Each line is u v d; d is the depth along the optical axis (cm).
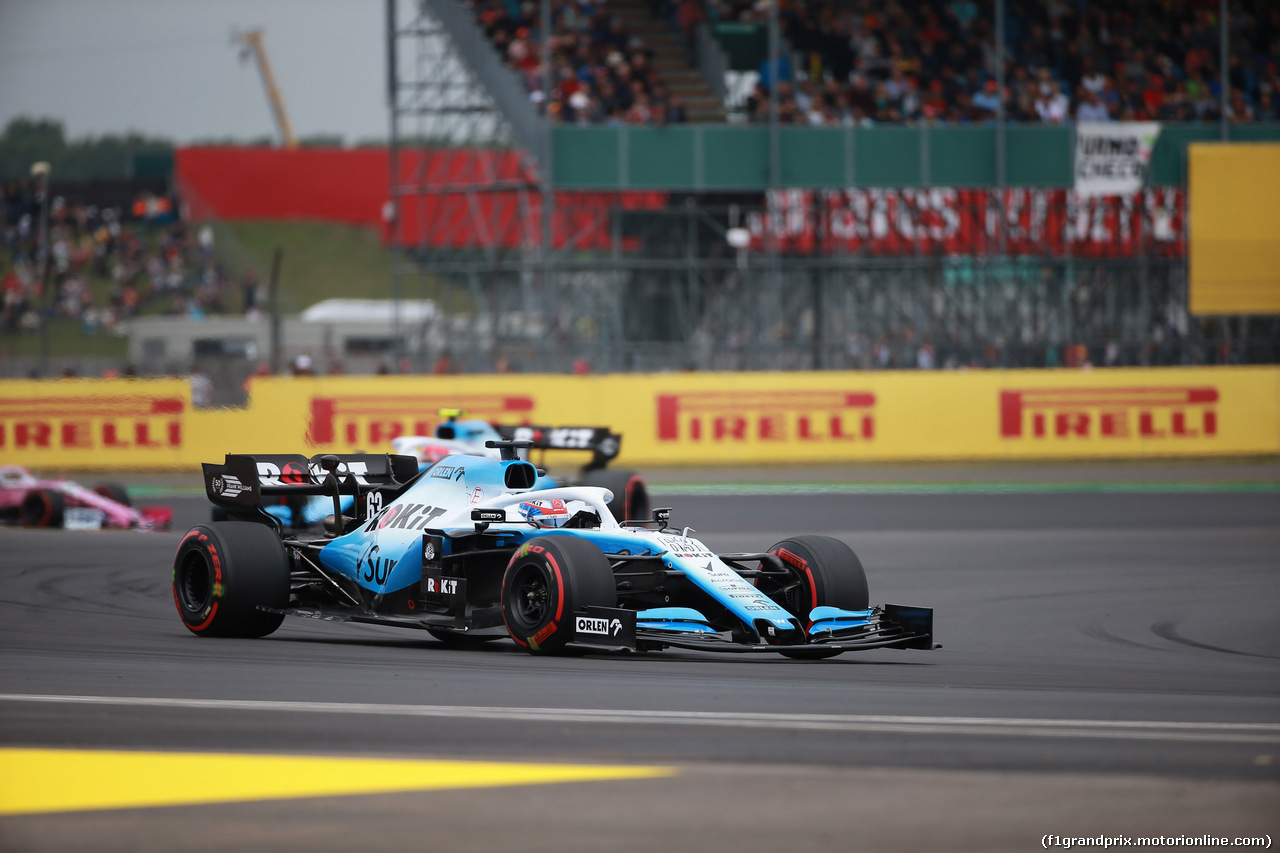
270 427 8862
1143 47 11600
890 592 4416
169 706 2297
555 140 10025
